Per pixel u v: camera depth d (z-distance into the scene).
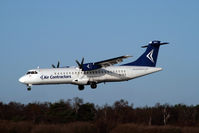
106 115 50.19
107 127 39.09
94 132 38.59
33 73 62.78
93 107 53.12
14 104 53.78
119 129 38.53
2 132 36.53
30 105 53.69
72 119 48.94
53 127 37.50
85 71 64.50
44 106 54.66
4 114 49.69
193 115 51.72
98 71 65.25
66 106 51.81
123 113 51.09
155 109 52.28
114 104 54.38
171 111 51.75
